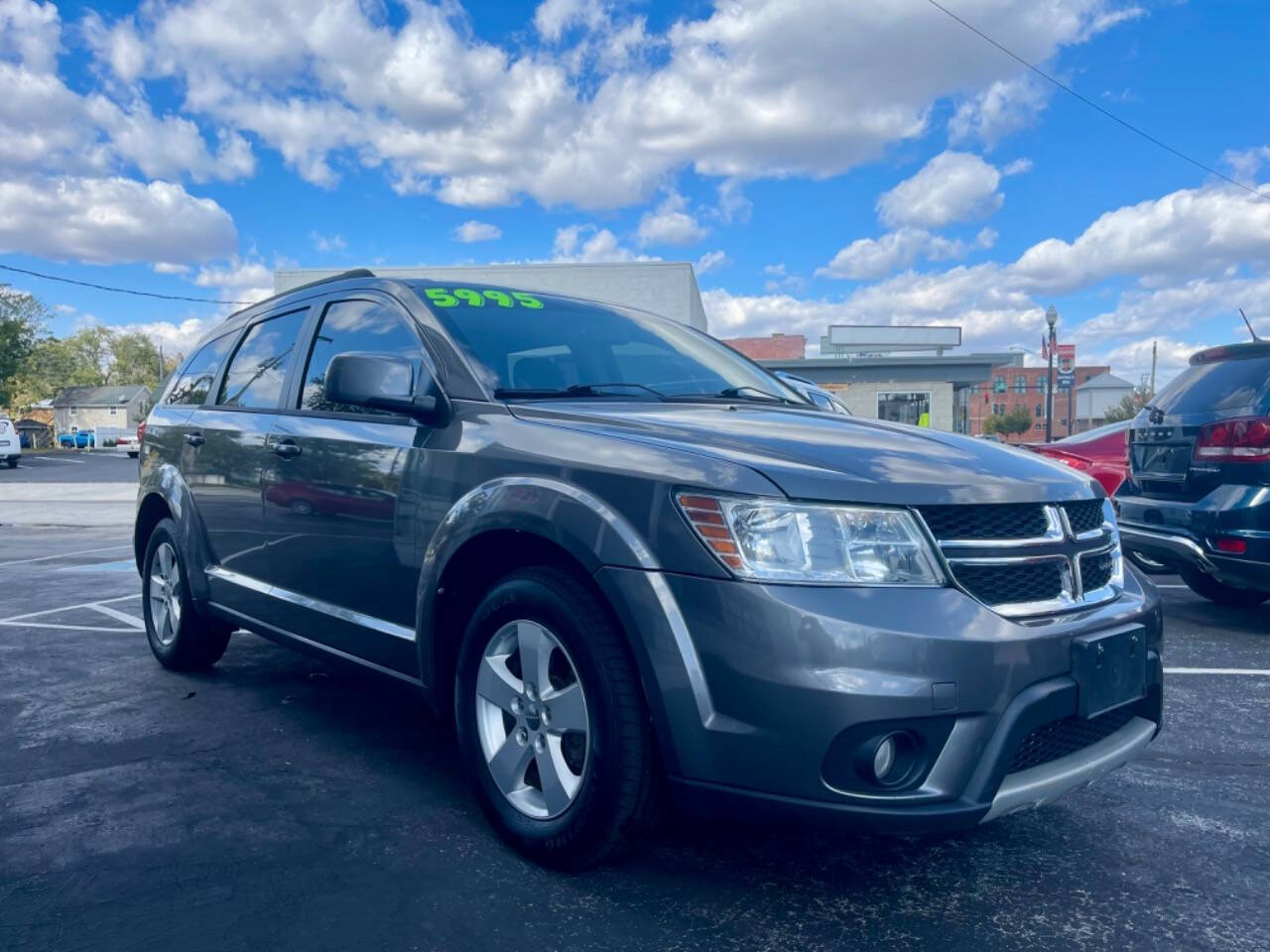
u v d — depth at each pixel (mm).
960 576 2447
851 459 2598
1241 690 4746
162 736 3980
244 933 2424
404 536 3217
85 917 2498
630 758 2516
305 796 3326
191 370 5102
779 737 2289
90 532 14398
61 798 3307
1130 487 6492
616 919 2502
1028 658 2396
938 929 2479
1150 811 3266
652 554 2475
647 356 3873
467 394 3207
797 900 2619
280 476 3867
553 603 2656
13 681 4867
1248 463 5609
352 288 3980
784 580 2336
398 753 3779
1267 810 3279
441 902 2580
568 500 2648
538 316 3791
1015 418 69750
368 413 3545
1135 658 2699
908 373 33625
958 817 2303
